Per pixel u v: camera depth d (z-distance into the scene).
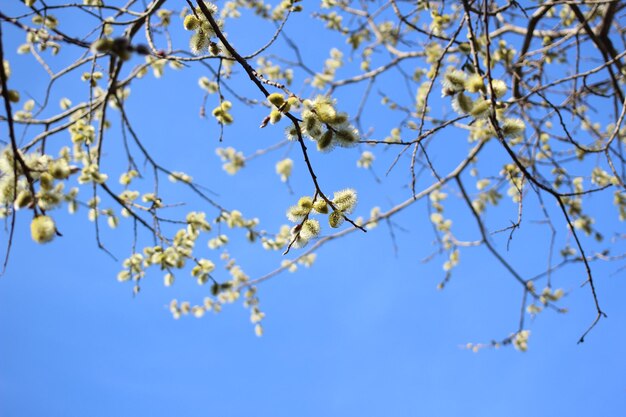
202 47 3.24
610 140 4.30
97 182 4.50
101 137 4.66
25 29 2.38
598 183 6.29
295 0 3.51
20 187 2.85
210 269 5.36
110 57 4.82
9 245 2.88
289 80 7.15
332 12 6.86
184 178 5.40
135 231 5.21
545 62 6.08
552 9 6.57
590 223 6.53
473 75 3.34
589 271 4.61
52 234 2.59
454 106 3.38
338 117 2.77
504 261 6.57
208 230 5.27
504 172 6.38
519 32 5.93
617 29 6.07
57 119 4.69
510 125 3.58
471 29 3.47
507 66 5.67
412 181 3.98
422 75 7.17
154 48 3.64
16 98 2.72
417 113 6.64
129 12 4.16
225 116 3.97
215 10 3.24
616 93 5.48
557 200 4.16
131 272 5.25
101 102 4.74
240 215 5.99
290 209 3.03
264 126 2.82
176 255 5.24
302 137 3.00
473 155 6.25
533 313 6.89
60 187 2.89
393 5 5.05
